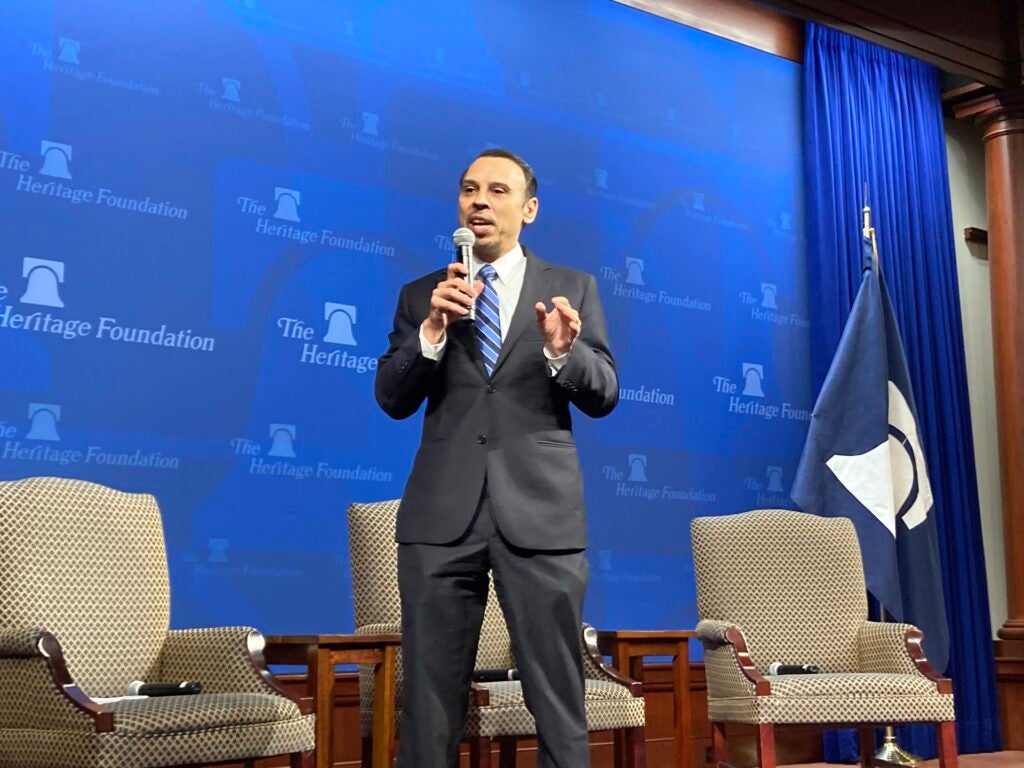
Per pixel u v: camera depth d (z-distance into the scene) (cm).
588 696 306
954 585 574
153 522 315
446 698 229
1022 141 613
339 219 445
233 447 409
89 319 386
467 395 237
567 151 509
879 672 390
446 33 483
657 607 505
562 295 249
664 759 480
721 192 552
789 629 401
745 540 407
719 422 534
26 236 377
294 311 429
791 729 351
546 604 228
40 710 253
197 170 414
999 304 607
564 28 516
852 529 421
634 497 505
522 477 231
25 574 287
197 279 409
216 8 427
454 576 231
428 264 464
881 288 529
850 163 580
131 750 244
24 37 385
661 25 546
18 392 370
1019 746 580
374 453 441
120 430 387
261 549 411
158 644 305
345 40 455
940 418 588
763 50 577
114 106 400
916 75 618
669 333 526
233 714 260
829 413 508
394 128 463
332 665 299
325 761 294
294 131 438
